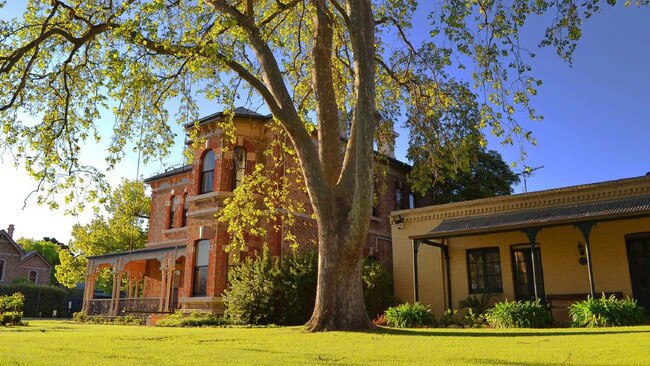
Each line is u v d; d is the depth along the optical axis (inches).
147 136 552.7
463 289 767.7
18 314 814.5
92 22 520.7
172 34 469.4
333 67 687.1
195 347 307.9
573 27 502.3
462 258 780.0
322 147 506.3
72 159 532.4
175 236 1106.7
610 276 654.5
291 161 905.5
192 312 800.9
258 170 697.0
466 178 1077.8
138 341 362.6
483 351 260.7
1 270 2059.5
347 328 426.0
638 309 524.7
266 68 489.4
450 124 667.4
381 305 768.9
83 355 263.7
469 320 617.9
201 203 900.0
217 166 894.4
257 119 914.1
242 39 435.5
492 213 756.0
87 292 1165.7
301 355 253.6
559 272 692.1
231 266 845.2
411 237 730.2
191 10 512.7
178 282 1096.2
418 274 807.7
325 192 454.9
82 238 1599.4
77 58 561.0
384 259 1011.9
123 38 425.7
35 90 543.2
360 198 429.7
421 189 683.4
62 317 1784.0
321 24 532.4
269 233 856.9
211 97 581.3
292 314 703.1
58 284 2598.4
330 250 441.4
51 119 543.2
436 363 213.0
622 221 658.2
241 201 681.0
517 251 743.1
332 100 518.6
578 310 550.0
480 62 574.9
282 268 738.8
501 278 743.1
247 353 266.5
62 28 516.1
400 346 295.4
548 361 213.6
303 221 891.4
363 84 448.5
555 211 675.4
